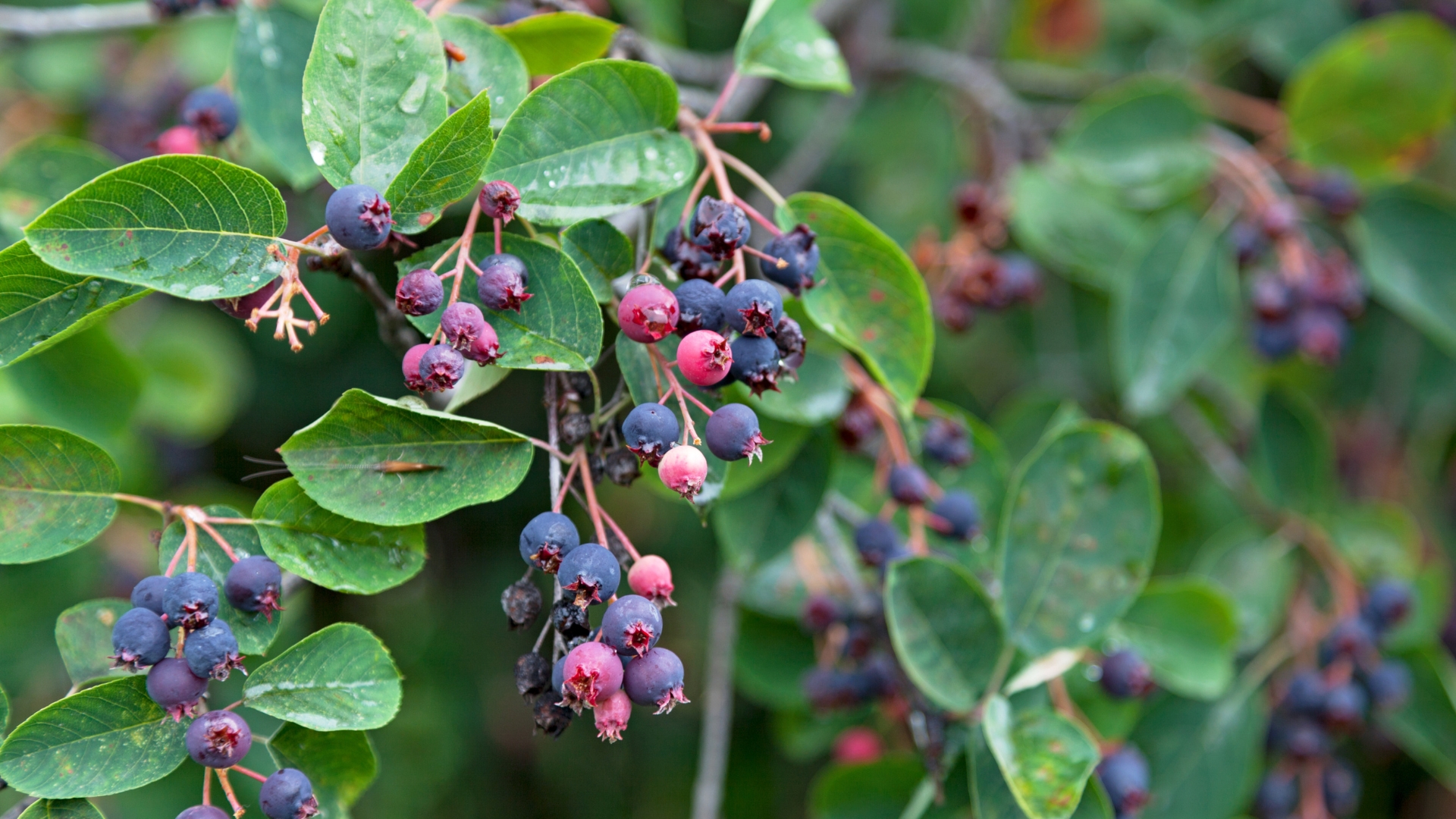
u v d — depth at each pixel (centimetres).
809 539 86
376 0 70
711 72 98
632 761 147
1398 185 107
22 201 82
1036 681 79
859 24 119
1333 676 94
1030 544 80
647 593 71
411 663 146
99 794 69
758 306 70
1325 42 119
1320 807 95
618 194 72
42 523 71
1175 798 90
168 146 81
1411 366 124
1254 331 106
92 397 84
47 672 111
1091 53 143
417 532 72
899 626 78
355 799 72
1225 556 103
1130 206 108
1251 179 102
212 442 141
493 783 150
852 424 82
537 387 133
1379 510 104
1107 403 127
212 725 69
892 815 84
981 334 133
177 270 69
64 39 85
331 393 140
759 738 130
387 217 69
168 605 69
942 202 134
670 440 70
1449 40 101
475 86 74
